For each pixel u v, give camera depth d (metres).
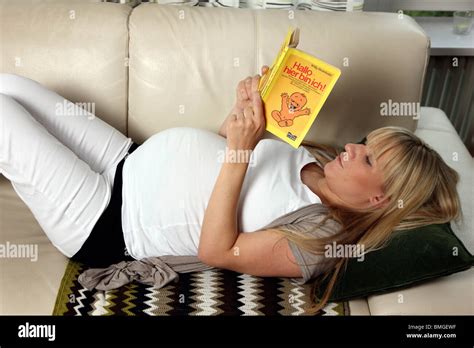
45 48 1.46
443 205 1.20
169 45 1.45
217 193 1.16
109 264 1.26
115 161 1.41
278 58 1.14
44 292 1.13
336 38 1.45
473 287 1.12
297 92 1.13
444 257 1.10
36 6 1.51
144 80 1.47
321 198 1.25
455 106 2.16
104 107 1.50
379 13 1.56
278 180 1.24
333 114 1.48
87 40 1.46
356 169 1.20
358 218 1.18
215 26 1.47
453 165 1.46
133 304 1.12
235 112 1.18
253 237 1.17
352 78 1.45
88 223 1.24
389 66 1.45
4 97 1.23
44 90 1.37
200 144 1.29
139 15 1.48
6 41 1.46
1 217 1.30
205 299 1.14
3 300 1.08
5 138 1.19
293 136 1.15
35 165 1.20
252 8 1.70
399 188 1.17
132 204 1.27
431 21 2.17
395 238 1.16
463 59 2.05
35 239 1.28
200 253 1.18
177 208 1.23
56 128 1.36
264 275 1.20
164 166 1.27
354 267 1.14
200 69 1.45
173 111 1.48
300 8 1.79
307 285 1.21
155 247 1.25
